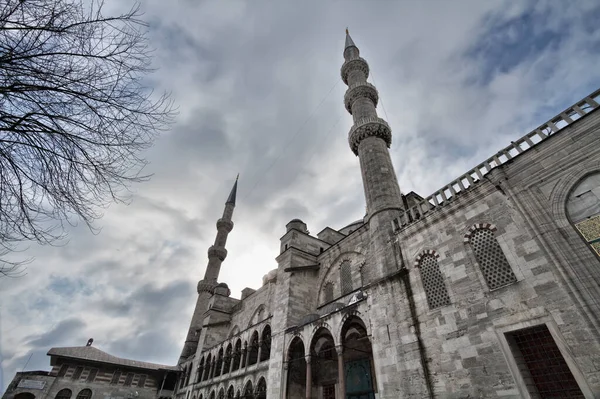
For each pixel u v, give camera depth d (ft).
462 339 45.60
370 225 75.56
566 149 43.04
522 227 44.24
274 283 129.59
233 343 115.03
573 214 39.73
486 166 53.26
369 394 67.26
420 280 56.49
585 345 33.58
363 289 66.33
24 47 17.21
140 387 153.38
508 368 38.96
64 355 137.90
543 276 39.75
